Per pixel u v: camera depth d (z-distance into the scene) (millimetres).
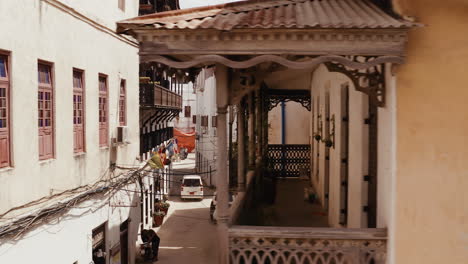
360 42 5078
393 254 5477
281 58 5125
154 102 20438
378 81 5715
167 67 5719
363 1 6340
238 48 5164
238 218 6961
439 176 5426
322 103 12273
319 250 5676
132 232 17875
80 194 12195
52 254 10500
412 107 5414
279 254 5695
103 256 14102
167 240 21250
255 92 13133
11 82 9062
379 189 5996
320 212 11328
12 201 9039
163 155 22781
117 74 15875
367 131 7289
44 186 10352
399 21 5113
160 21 5242
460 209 5430
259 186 12062
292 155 18484
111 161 15180
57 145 11016
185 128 65562
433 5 5363
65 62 11469
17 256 9031
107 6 14672
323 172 11703
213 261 18000
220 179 5742
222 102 5719
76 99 12469
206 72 38750
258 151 13195
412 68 5395
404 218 5465
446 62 5375
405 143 5434
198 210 27938
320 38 5078
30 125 9742
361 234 5621
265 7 6039
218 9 5934
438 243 5457
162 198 27922
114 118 15523
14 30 9094
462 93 5379
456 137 5398
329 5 6148
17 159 9234
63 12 11312
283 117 21188
